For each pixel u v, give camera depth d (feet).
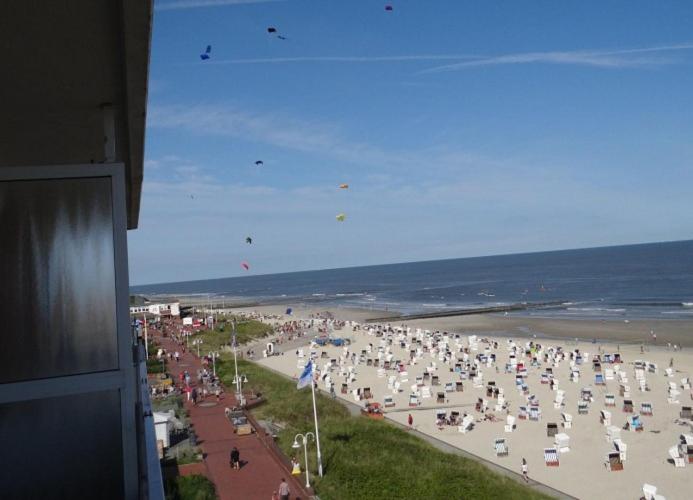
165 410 105.81
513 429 102.83
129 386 14.40
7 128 19.31
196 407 113.50
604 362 158.51
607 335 212.84
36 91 16.61
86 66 15.30
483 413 114.01
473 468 81.35
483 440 97.81
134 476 14.35
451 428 105.40
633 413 108.99
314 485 71.20
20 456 13.82
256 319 330.75
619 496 72.90
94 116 18.83
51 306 14.19
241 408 110.01
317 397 126.52
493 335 232.53
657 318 250.98
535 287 487.20
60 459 14.06
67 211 14.43
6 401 13.60
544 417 109.40
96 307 14.43
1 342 13.85
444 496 69.51
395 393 134.10
